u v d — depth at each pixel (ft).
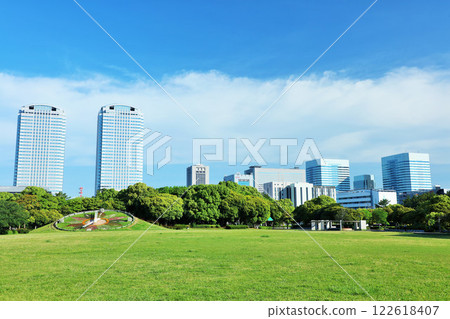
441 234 188.85
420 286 47.55
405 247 100.73
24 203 253.24
